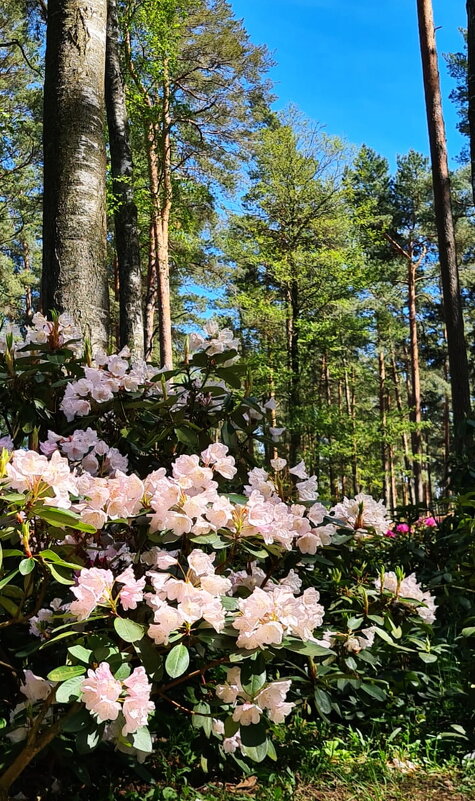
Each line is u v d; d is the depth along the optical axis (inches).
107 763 94.0
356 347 1222.3
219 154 743.7
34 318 125.2
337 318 737.0
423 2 459.8
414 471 1055.0
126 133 454.6
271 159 708.7
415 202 1214.3
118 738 66.9
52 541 81.6
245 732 78.1
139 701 66.2
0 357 119.7
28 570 71.4
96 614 72.8
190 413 119.4
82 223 172.9
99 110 182.4
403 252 1147.9
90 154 177.3
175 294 1048.2
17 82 794.8
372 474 864.3
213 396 121.3
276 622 74.4
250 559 99.9
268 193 719.1
